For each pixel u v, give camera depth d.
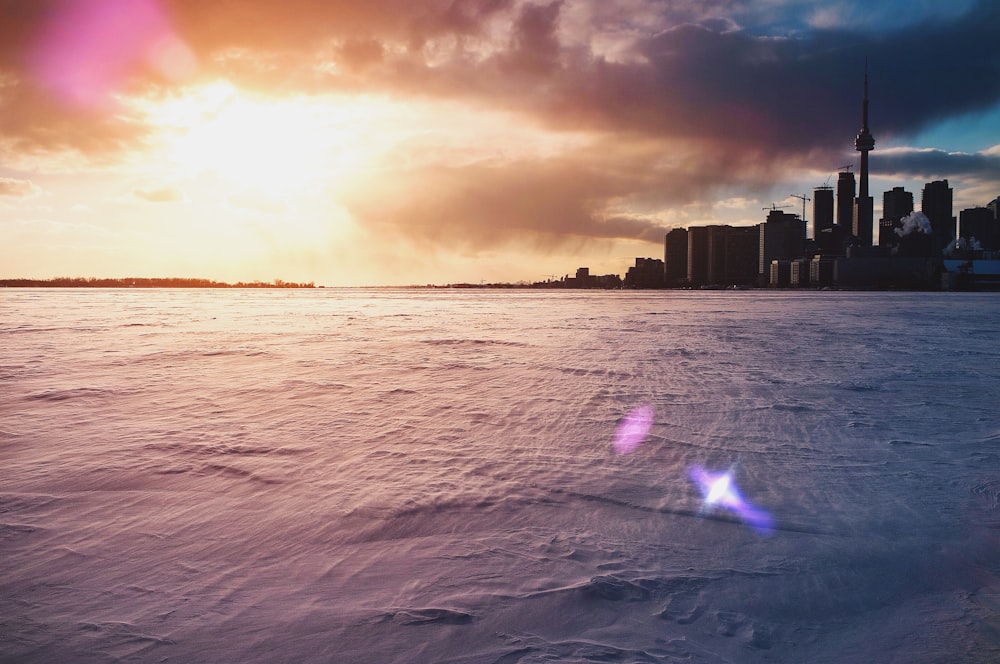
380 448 7.61
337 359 17.36
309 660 3.09
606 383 13.11
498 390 12.16
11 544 4.58
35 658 3.09
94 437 8.11
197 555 4.40
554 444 7.87
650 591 3.92
